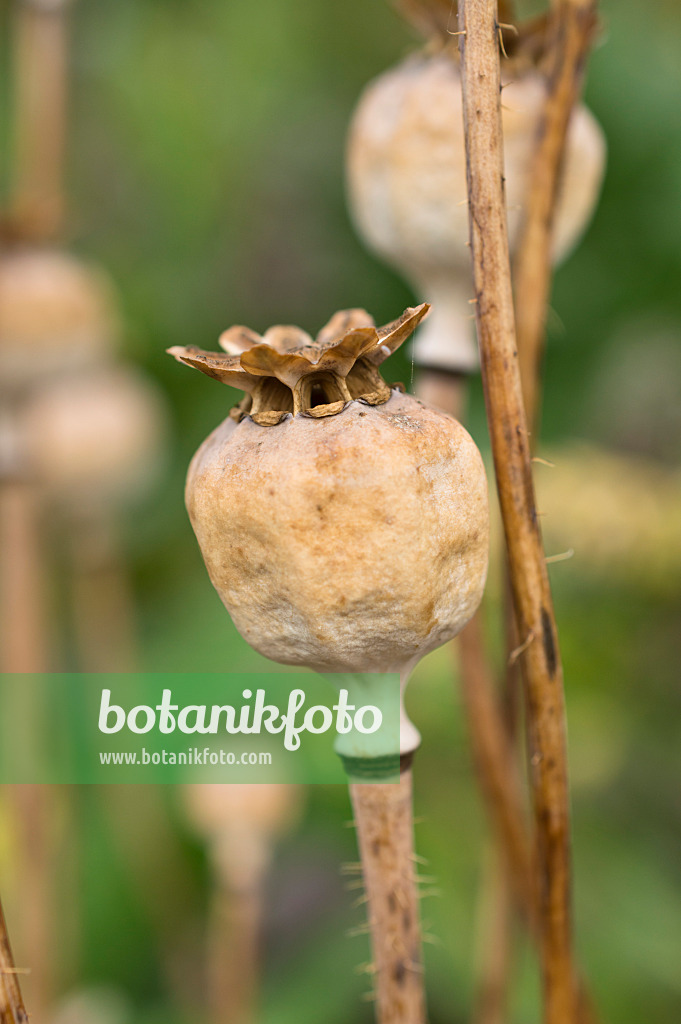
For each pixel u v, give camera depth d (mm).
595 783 618
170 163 913
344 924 660
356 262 872
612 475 649
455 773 648
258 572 262
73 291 573
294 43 915
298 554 257
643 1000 547
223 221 916
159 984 668
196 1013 633
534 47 328
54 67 570
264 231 905
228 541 263
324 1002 610
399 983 273
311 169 899
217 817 558
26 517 585
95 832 700
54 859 583
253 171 915
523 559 272
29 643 582
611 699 643
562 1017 289
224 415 864
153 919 667
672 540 615
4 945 258
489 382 267
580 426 759
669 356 733
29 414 627
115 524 763
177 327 888
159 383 882
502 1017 387
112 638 733
